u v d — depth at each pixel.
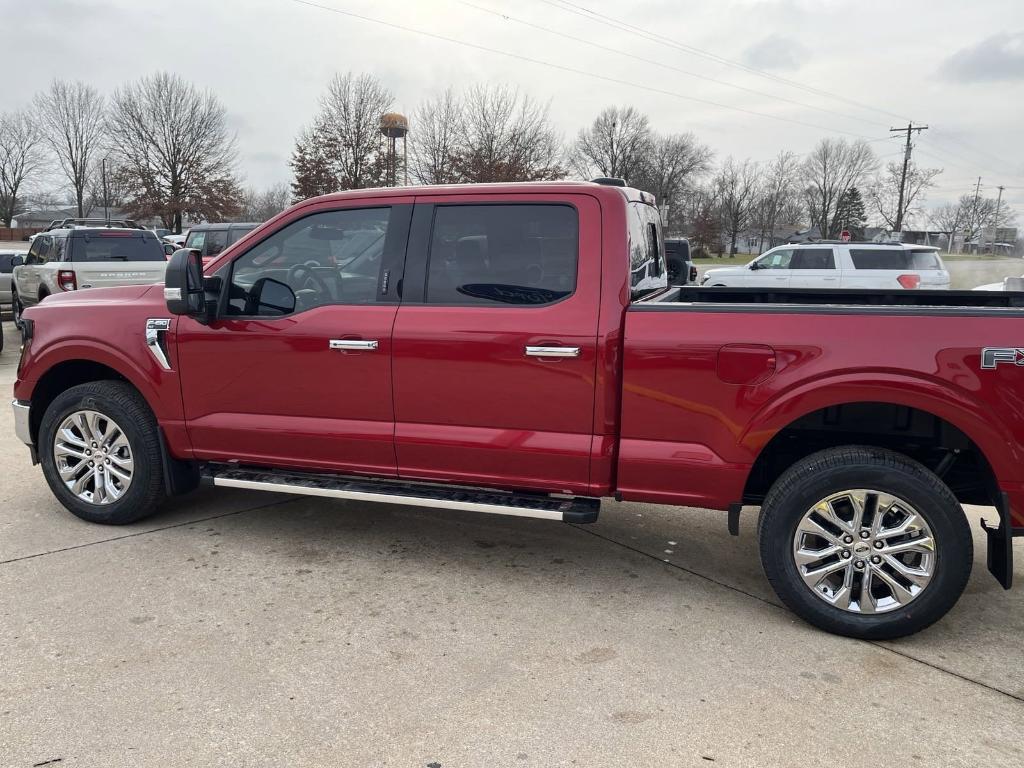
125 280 11.92
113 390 4.28
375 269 3.80
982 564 4.15
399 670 2.96
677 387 3.31
